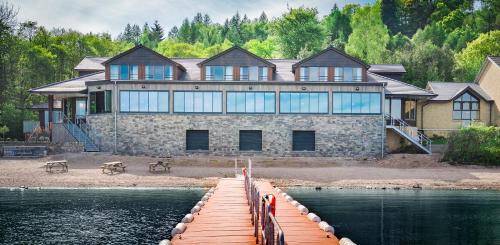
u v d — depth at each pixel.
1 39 60.44
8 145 42.34
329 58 46.31
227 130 43.62
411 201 25.33
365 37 100.94
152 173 34.94
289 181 32.78
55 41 96.56
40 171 35.03
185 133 43.56
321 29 106.88
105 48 111.69
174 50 132.62
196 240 13.68
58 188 29.92
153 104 43.62
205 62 45.81
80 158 39.94
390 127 44.78
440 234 17.64
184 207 23.03
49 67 78.12
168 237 16.94
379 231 18.06
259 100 43.78
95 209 22.42
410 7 150.12
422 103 51.12
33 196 26.61
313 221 16.89
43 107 57.31
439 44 111.81
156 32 192.62
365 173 35.47
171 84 43.62
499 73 51.12
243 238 13.95
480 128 40.00
